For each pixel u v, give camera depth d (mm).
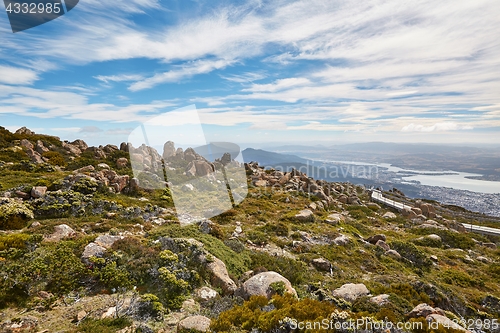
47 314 7625
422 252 17109
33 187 18469
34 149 34062
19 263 9289
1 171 24344
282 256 14180
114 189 21734
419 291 11133
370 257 15742
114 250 10609
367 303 9109
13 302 7922
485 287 13914
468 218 35125
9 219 14016
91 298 8508
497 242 25000
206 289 9625
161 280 9336
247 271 12078
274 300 8273
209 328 7164
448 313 8945
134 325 7281
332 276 12945
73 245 10773
